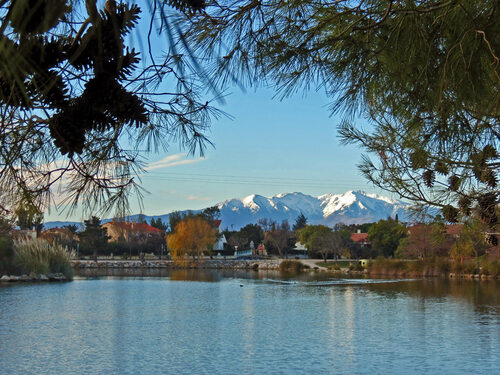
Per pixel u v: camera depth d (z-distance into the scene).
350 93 3.17
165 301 34.50
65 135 2.22
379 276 65.81
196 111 2.51
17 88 1.86
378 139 4.54
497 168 3.75
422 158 4.11
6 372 15.48
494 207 4.50
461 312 28.91
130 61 2.16
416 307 31.42
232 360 17.41
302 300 36.09
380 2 2.87
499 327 23.66
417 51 2.75
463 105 3.04
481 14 2.52
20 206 2.23
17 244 46.81
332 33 3.06
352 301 35.22
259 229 135.75
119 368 16.17
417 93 3.08
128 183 2.47
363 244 110.69
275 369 16.22
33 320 24.97
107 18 1.80
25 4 1.30
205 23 2.69
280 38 2.91
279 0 2.86
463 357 17.59
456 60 2.61
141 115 2.36
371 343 20.20
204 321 25.75
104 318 26.09
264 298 37.44
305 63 3.02
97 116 2.34
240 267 94.31
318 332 22.75
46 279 47.66
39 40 1.79
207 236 90.38
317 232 105.94
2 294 35.84
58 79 2.07
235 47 2.81
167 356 17.88
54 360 17.06
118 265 88.31
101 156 2.45
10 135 2.19
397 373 15.62
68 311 28.22
